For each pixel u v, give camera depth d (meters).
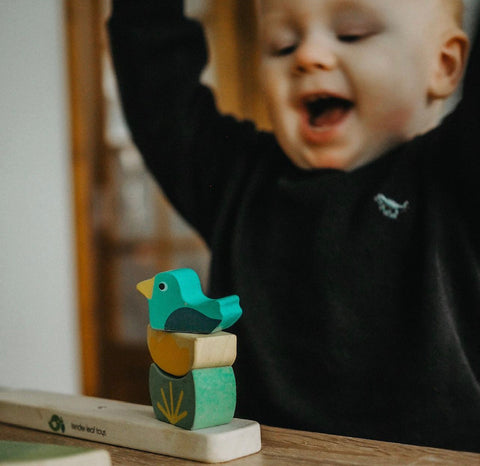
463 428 0.68
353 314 0.73
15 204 1.12
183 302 0.50
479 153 0.67
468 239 0.71
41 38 1.08
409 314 0.70
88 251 1.05
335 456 0.47
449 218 0.71
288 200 0.79
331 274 0.74
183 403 0.49
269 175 0.83
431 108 0.73
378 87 0.74
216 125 0.88
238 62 0.88
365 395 0.71
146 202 1.00
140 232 1.01
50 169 1.08
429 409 0.68
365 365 0.72
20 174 1.11
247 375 0.77
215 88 0.89
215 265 0.82
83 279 1.06
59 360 1.08
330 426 0.71
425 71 0.73
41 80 1.08
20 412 0.59
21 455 0.42
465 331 0.70
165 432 0.49
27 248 1.11
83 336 1.06
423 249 0.70
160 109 0.87
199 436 0.47
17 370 1.12
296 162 0.81
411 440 0.69
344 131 0.77
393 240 0.72
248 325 0.78
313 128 0.79
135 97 0.90
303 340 0.75
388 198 0.73
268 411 0.75
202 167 0.87
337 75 0.76
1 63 1.12
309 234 0.77
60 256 1.08
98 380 1.05
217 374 0.49
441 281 0.69
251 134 0.86
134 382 1.01
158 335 0.51
